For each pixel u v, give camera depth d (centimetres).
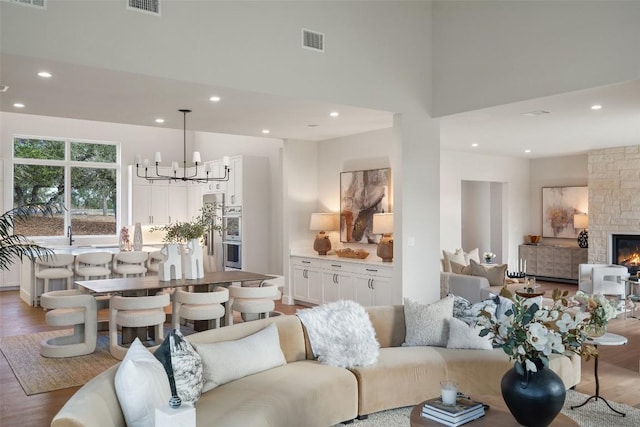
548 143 932
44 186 1105
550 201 1166
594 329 297
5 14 396
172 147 1252
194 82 486
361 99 604
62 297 534
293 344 407
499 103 594
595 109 619
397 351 423
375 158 777
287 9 549
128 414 252
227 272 686
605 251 986
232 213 987
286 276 860
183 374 297
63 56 419
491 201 1213
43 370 496
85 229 1152
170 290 905
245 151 1067
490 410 296
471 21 625
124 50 448
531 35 563
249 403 308
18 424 374
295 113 639
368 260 744
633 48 478
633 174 949
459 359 406
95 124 1149
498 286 740
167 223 1221
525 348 273
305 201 877
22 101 564
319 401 344
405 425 371
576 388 451
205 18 494
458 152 1063
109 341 564
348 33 596
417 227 654
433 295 669
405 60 646
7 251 492
